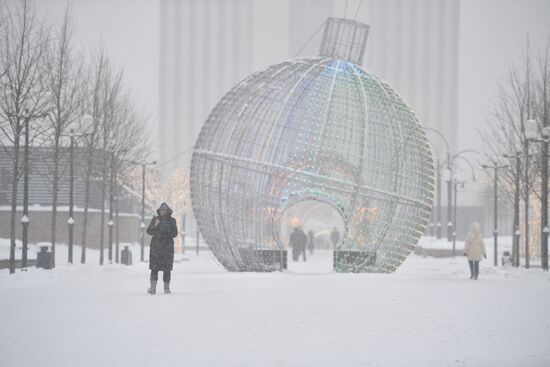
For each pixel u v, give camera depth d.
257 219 38.69
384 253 40.19
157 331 16.59
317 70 39.22
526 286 31.88
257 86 38.97
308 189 38.19
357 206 38.81
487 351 14.27
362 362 13.07
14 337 15.68
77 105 51.25
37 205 71.62
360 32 41.34
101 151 59.97
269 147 37.97
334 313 20.30
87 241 73.62
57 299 24.16
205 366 12.59
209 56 162.00
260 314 19.89
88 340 15.30
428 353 14.03
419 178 39.75
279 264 39.78
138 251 82.62
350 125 38.50
